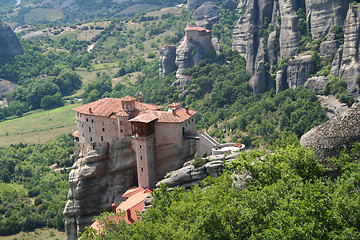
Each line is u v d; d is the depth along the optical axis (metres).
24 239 154.12
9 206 177.00
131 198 98.44
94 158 109.88
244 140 174.50
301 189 50.59
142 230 57.25
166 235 54.38
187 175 87.62
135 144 103.25
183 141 103.31
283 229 45.66
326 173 59.25
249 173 66.19
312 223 44.41
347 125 58.75
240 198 58.28
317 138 61.41
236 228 53.97
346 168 54.12
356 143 55.19
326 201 47.66
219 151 93.38
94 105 114.19
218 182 64.19
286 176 54.81
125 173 109.50
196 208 57.78
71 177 111.00
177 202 63.34
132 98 108.81
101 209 110.50
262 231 50.75
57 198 179.38
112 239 66.12
